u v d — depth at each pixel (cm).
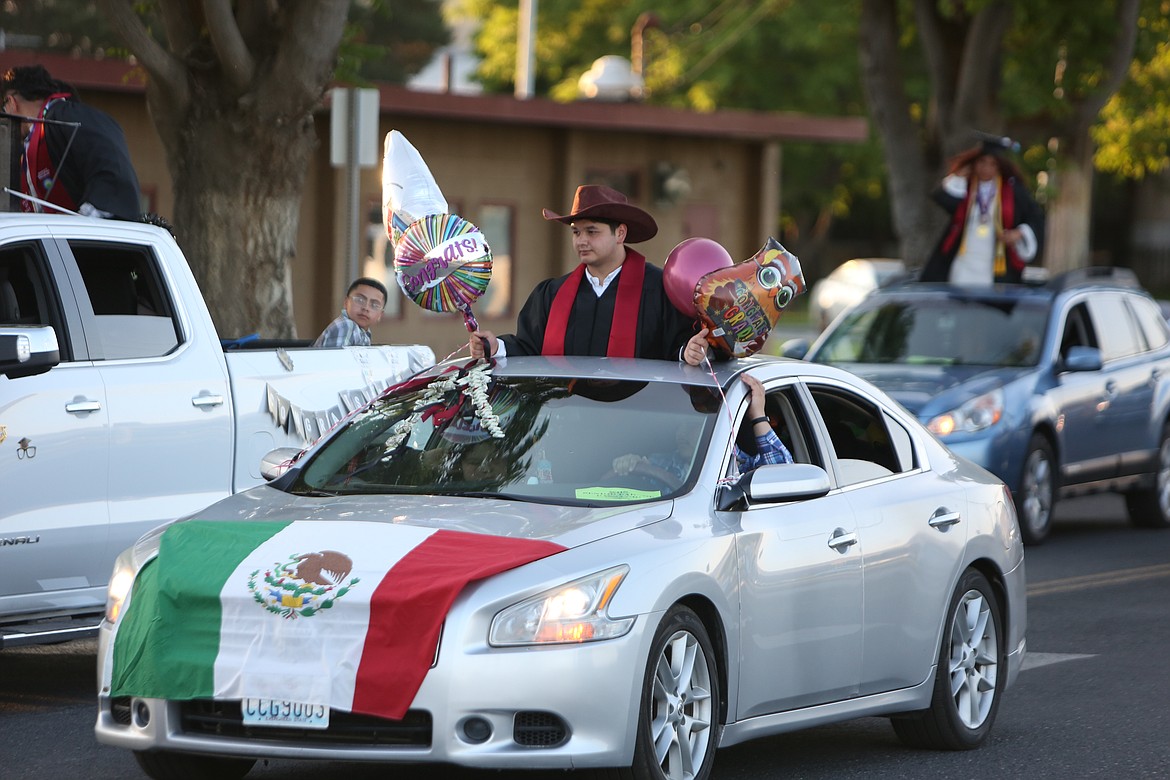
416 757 1828
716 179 9681
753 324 2350
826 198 18488
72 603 2622
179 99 4381
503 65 17138
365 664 1828
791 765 2433
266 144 4431
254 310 4475
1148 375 5231
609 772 1891
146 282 2788
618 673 1870
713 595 2028
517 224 8938
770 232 9831
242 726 1881
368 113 4669
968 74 7819
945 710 2497
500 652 1828
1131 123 11331
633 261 2545
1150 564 4531
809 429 2355
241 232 4447
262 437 2862
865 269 13550
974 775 2405
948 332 4922
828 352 4962
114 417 2647
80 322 2664
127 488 2666
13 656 3148
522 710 1831
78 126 3097
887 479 2458
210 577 1903
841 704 2302
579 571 1884
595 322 2528
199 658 1883
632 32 16238
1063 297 4988
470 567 1856
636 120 8962
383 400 2341
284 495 2166
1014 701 2938
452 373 2350
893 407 2572
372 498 2095
